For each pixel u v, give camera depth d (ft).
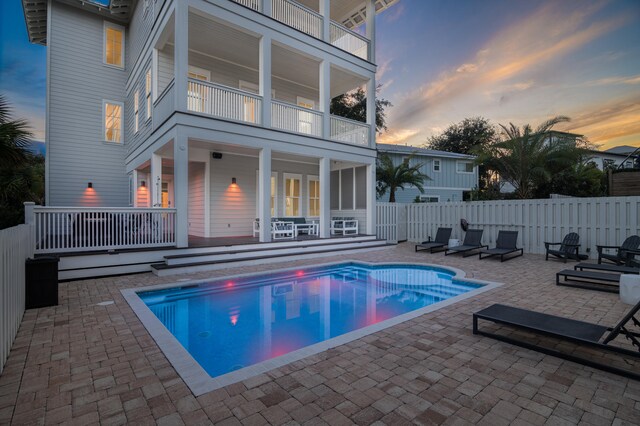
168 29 29.99
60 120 40.96
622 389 9.02
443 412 7.92
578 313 15.83
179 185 27.32
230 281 24.48
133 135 41.63
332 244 37.58
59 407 8.23
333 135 40.70
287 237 39.81
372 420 7.60
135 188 41.57
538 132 44.11
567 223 34.01
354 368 10.25
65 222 28.12
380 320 18.02
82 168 42.27
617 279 18.79
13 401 8.51
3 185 34.58
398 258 34.17
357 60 41.73
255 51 37.14
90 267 23.91
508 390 8.96
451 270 27.76
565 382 9.41
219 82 38.93
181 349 11.74
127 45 45.80
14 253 13.44
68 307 17.01
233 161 40.65
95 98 43.29
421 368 10.27
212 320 17.95
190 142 32.68
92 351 11.68
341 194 50.49
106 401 8.50
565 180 53.06
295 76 44.37
